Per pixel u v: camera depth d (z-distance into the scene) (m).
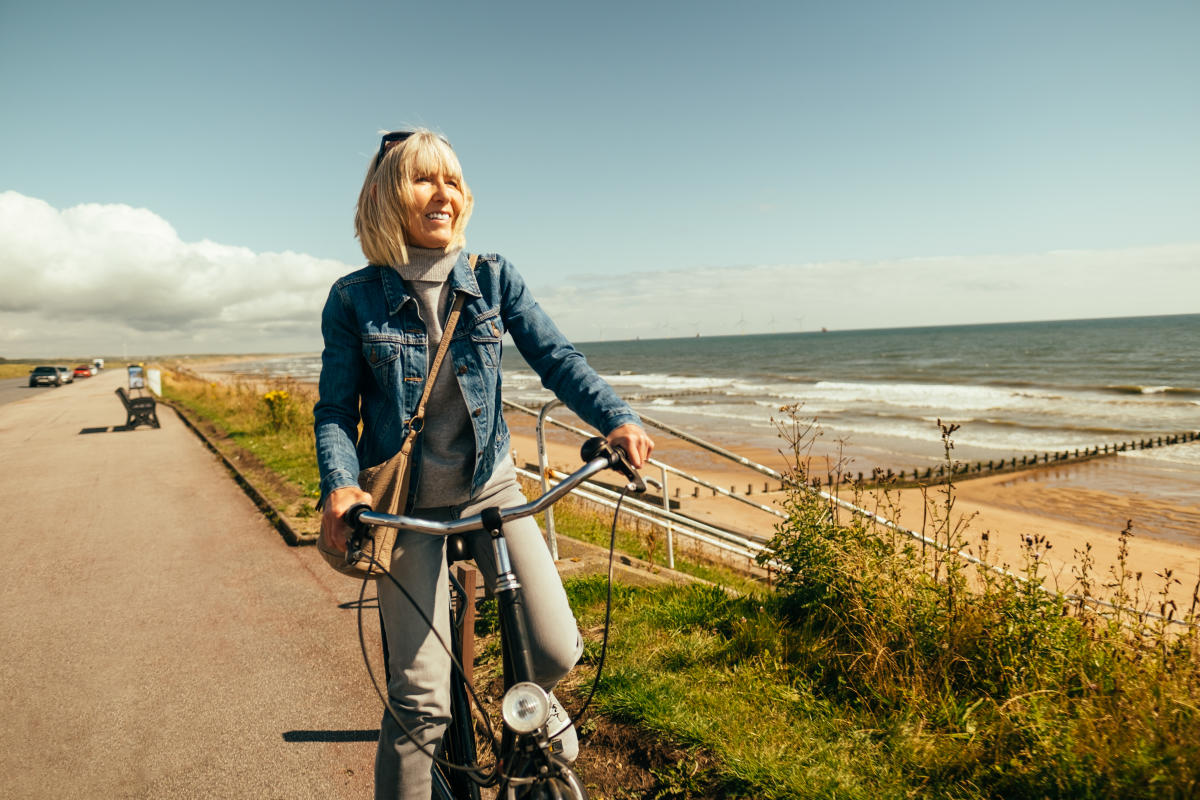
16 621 5.23
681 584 4.82
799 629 3.79
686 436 4.83
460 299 1.90
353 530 1.59
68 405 30.53
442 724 1.89
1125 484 22.41
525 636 1.60
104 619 5.22
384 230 1.83
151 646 4.70
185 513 8.62
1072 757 2.46
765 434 33.88
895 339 189.88
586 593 4.60
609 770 2.91
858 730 2.92
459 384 1.88
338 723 3.63
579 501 10.33
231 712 3.77
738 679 3.37
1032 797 2.43
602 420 1.86
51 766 3.32
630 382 79.75
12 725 3.72
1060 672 3.05
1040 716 2.65
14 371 96.69
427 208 1.86
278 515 7.98
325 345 1.92
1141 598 4.95
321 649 4.55
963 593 3.57
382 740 1.91
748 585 7.07
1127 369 69.50
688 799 2.66
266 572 6.20
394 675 1.87
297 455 12.38
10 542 7.55
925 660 3.25
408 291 1.88
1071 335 147.38
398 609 1.87
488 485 1.94
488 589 1.90
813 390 60.44
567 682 3.53
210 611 5.31
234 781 3.15
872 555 3.91
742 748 2.80
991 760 2.62
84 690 4.09
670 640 3.84
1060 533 16.45
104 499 9.65
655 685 3.31
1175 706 2.60
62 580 6.18
